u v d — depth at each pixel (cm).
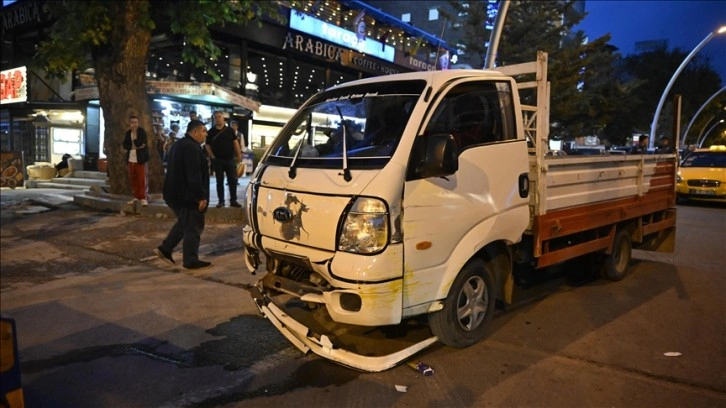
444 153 374
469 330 451
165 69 2062
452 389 388
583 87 2894
